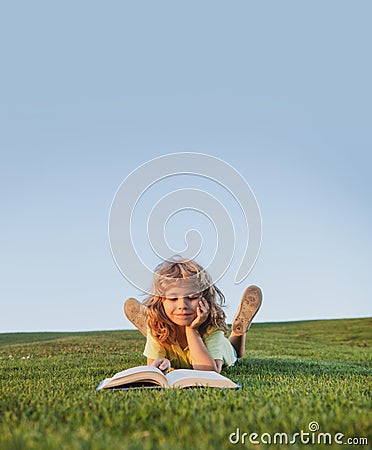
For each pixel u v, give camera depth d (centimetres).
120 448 145
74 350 487
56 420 182
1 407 208
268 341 585
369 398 221
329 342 579
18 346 528
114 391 248
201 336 328
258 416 180
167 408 195
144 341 553
